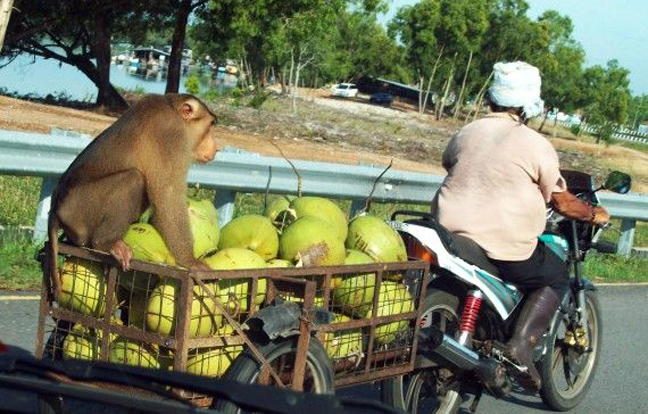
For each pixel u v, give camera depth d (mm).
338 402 2385
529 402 6785
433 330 5098
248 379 4074
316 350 4363
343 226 5195
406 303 4984
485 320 5766
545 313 5668
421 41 86062
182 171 5160
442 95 94312
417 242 5277
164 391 2814
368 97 104125
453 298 5559
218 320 4141
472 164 5547
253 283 4207
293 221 5047
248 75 63219
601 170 46031
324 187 10859
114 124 5281
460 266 5320
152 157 5086
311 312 4207
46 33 35406
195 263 4664
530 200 5457
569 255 6348
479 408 6512
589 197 6355
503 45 92375
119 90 46688
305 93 92000
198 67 90750
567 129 117000
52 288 4453
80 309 4391
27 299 7656
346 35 99812
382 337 4883
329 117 59250
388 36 93875
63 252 4422
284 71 77438
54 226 4844
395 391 5328
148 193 5062
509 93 5543
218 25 33531
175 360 3998
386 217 13078
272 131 32656
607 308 10492
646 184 42531
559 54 102438
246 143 24969
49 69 70750
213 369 4195
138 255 4793
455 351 5113
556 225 6145
